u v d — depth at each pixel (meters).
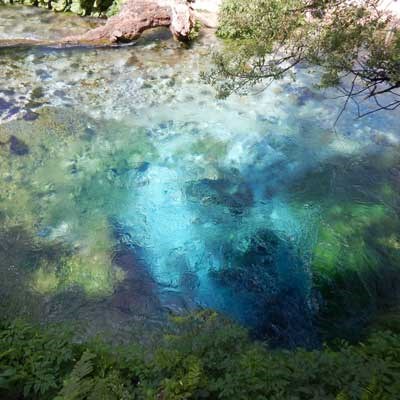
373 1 6.33
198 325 4.91
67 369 4.00
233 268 6.74
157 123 9.37
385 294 6.36
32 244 6.84
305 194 8.01
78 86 10.16
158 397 3.61
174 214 7.55
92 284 6.35
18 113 9.20
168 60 11.17
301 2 5.82
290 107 9.89
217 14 11.82
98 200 7.69
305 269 6.72
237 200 7.86
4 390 3.78
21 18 12.84
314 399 3.52
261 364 3.87
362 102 9.94
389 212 7.62
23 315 5.73
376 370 3.74
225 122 9.48
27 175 7.98
